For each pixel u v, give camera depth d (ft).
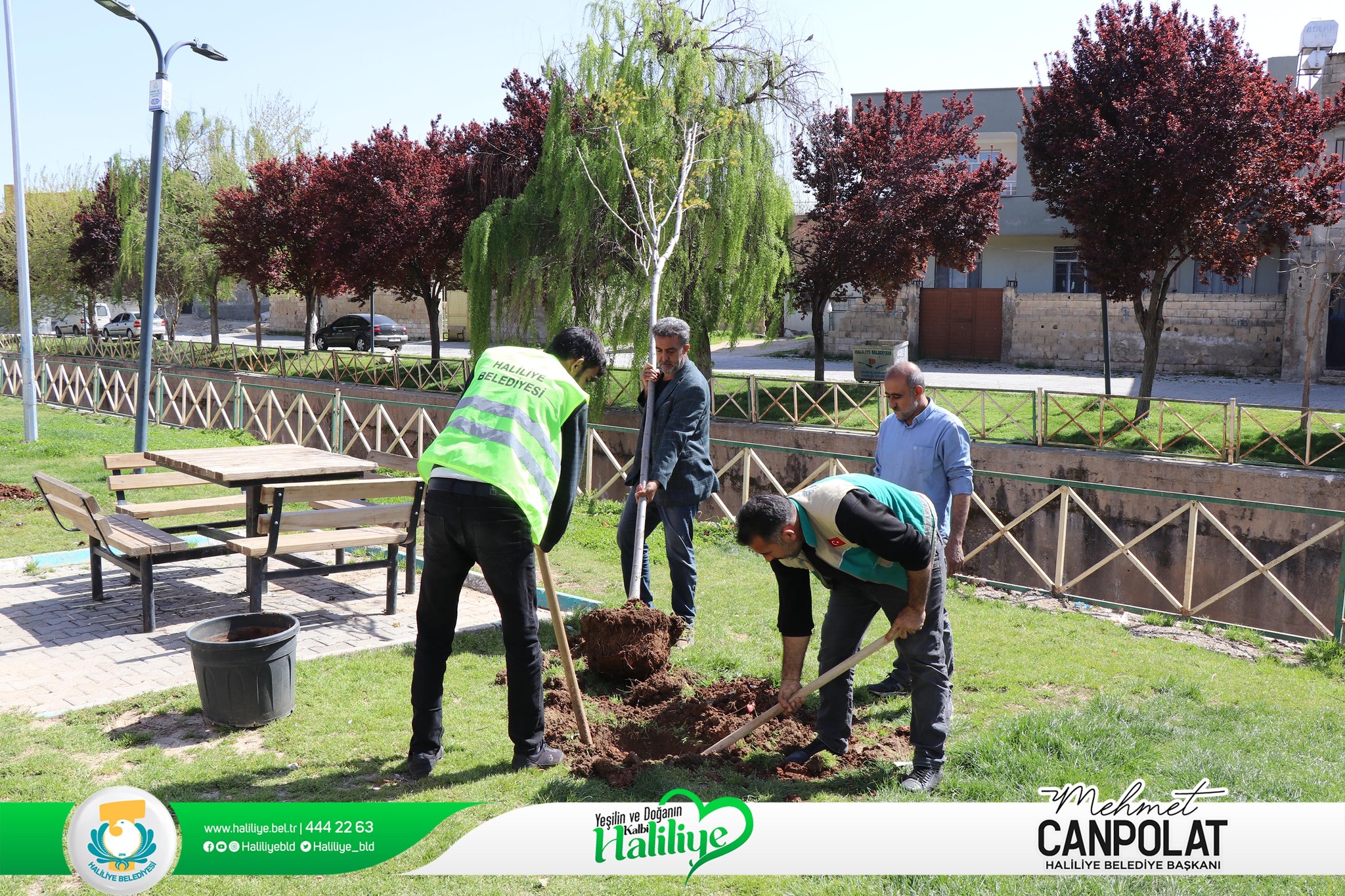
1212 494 39.58
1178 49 47.96
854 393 59.41
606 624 15.71
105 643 17.44
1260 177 47.39
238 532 23.79
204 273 100.32
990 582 24.54
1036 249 94.12
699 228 52.01
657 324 17.65
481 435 12.09
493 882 9.94
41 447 43.01
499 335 60.44
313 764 12.53
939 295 86.74
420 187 73.97
